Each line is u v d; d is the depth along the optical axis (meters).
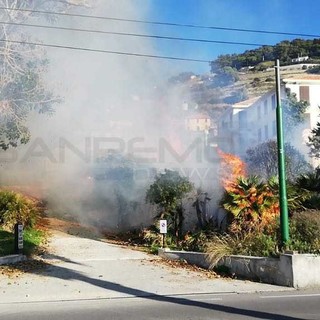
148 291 7.73
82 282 8.40
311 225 9.32
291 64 52.62
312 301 6.82
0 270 9.23
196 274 9.21
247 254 9.30
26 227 13.50
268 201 10.89
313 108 32.75
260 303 6.69
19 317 5.96
